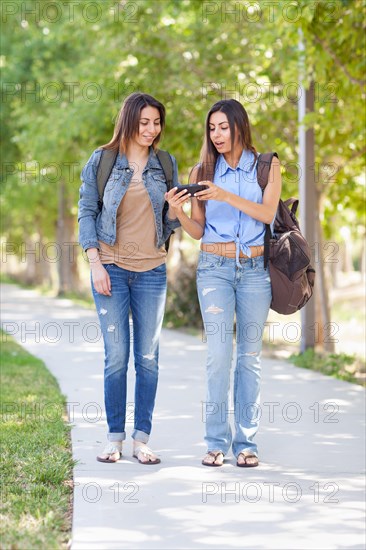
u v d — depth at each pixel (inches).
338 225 1440.7
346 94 902.4
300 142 973.2
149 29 1354.6
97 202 469.1
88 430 551.5
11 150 2480.3
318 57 840.9
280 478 439.2
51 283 3757.4
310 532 355.9
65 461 458.6
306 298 472.1
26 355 967.0
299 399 685.3
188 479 433.4
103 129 1518.2
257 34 1175.6
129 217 462.9
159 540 342.6
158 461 466.0
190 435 539.5
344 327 1780.3
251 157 465.7
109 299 464.4
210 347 463.5
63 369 863.1
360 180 1224.8
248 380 467.5
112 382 469.7
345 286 3548.2
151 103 457.7
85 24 1471.5
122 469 451.2
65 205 2807.6
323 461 477.1
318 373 846.5
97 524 360.5
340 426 575.5
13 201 2913.4
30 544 324.8
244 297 462.9
